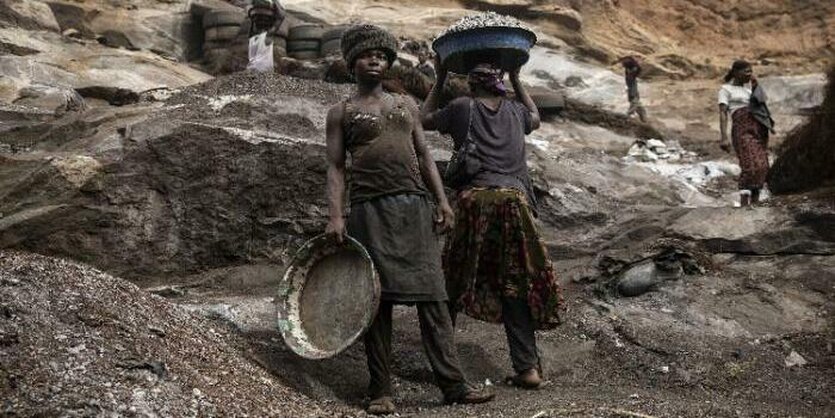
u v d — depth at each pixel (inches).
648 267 247.6
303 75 430.6
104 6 609.6
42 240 231.0
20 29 514.3
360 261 183.0
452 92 398.0
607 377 210.7
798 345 222.8
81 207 238.1
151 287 237.6
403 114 188.1
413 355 205.9
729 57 897.5
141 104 305.3
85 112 292.7
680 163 518.3
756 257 267.4
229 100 284.7
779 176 337.4
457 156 204.7
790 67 867.4
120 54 502.0
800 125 341.4
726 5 932.6
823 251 261.4
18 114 321.7
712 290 244.5
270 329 201.8
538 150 328.2
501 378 204.4
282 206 257.9
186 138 253.8
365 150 185.3
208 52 576.1
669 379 207.8
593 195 314.7
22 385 144.0
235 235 253.6
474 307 198.8
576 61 764.0
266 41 373.4
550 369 210.2
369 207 184.1
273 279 245.8
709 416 173.0
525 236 197.2
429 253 184.5
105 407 143.1
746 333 228.1
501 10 805.9
